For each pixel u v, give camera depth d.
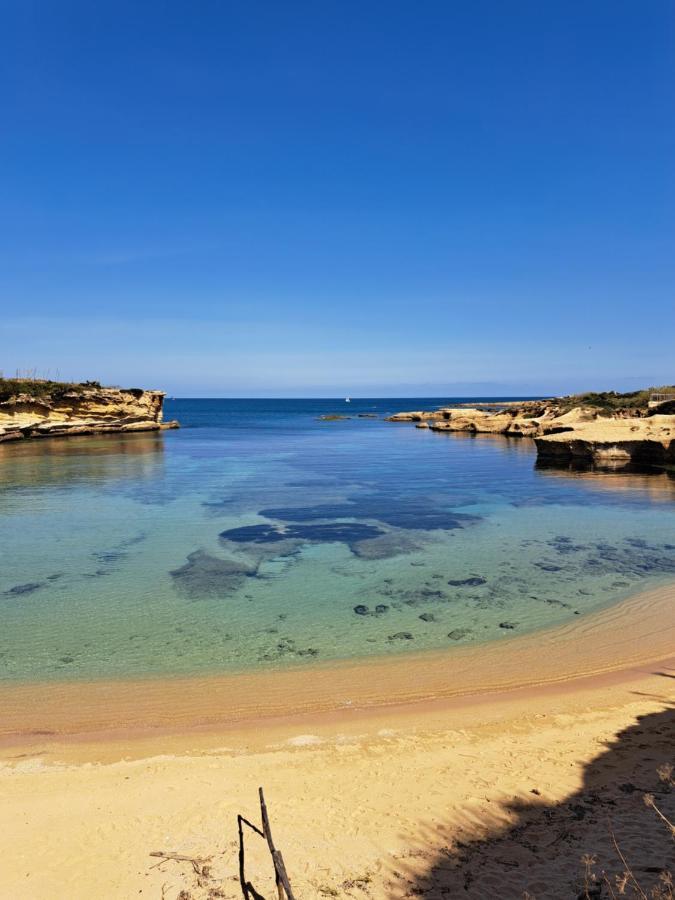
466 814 6.39
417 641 12.02
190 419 133.38
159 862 5.68
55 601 14.43
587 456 42.09
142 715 9.02
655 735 8.14
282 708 9.26
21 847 5.93
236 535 21.30
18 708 9.24
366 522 23.52
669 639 12.02
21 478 36.25
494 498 29.03
